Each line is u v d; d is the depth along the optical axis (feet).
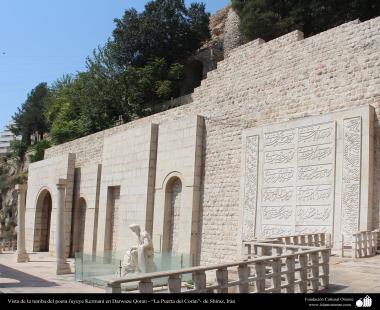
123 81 124.88
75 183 102.47
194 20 139.23
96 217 91.97
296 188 52.85
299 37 58.18
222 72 67.92
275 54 60.23
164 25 133.90
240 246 58.49
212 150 66.28
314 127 51.93
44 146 164.86
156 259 54.75
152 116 81.97
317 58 54.65
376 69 48.29
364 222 45.78
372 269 37.19
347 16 98.02
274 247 34.45
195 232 65.57
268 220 55.47
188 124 69.26
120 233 80.12
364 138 47.01
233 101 64.90
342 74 51.55
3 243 132.16
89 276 54.34
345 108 50.49
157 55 134.41
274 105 58.80
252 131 59.62
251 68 63.31
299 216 51.96
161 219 71.36
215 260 62.08
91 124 129.70
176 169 70.13
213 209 64.13
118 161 84.48
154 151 75.82
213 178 65.21
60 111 159.74
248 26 111.24
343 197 47.93
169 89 121.49
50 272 67.82
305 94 55.26
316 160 51.19
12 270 66.18
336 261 41.83
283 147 55.11
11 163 227.81
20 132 261.24
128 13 135.95
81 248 98.12
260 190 57.16
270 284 32.01
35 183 119.34
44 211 117.08
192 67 142.72
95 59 133.90
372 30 49.47
